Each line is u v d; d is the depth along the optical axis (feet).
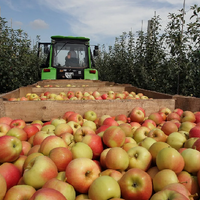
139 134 10.17
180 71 27.71
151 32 36.58
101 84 29.86
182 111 13.93
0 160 6.89
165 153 6.58
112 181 5.66
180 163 6.52
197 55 24.72
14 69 36.96
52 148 7.75
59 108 13.34
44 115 13.28
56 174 6.51
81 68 35.91
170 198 5.05
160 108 14.49
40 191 4.83
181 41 26.68
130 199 5.77
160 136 9.36
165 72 31.76
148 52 36.94
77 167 6.21
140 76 40.52
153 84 36.47
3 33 35.94
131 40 48.75
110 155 6.90
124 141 8.57
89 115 12.90
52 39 36.11
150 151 7.68
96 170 6.45
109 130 8.43
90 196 5.63
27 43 52.80
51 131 10.32
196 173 6.77
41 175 6.01
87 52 36.91
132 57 45.96
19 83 42.63
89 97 18.51
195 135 8.85
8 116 12.98
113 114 13.89
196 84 26.66
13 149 7.10
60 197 4.82
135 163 7.25
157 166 6.81
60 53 36.24
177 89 28.32
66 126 10.29
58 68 35.12
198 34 24.29
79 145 7.73
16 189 5.56
